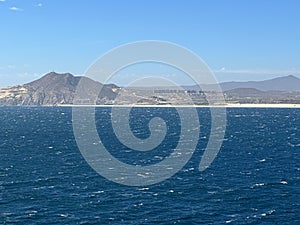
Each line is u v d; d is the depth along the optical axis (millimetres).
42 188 72062
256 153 114688
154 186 74125
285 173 85562
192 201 64562
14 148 127500
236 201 64562
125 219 56000
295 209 60531
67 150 121500
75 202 63625
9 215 57125
